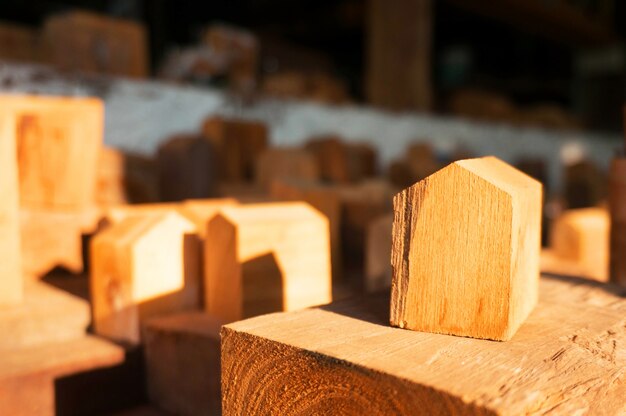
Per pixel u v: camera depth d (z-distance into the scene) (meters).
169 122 1.19
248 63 1.61
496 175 0.31
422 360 0.26
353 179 1.16
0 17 2.43
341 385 0.26
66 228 0.59
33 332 0.45
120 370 0.44
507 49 4.10
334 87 1.79
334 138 1.15
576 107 3.62
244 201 0.65
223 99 1.30
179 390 0.43
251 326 0.29
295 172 0.92
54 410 0.41
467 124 2.09
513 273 0.29
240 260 0.41
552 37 3.27
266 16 3.31
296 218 0.44
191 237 0.47
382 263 0.65
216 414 0.41
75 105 0.60
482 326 0.29
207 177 0.89
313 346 0.27
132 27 1.31
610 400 0.25
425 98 2.22
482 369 0.26
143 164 0.78
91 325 0.47
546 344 0.29
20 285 0.47
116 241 0.45
